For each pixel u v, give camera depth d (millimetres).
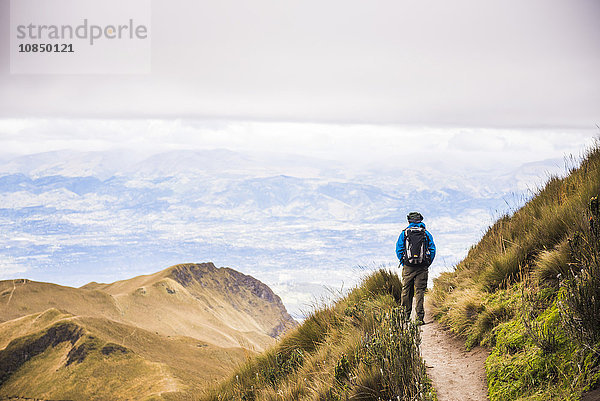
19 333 117125
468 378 5062
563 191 7707
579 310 4129
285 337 9062
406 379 4730
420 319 7629
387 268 9758
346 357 5637
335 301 9359
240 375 8836
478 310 6328
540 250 6488
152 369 101188
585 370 3768
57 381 99188
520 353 4668
